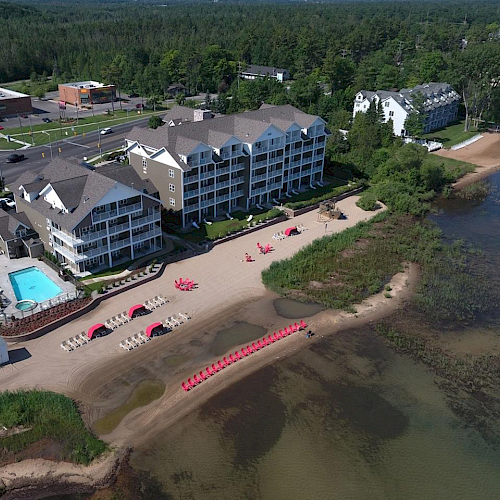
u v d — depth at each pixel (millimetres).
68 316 56188
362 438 44219
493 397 49188
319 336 57219
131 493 38312
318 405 47531
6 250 67000
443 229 85750
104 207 63031
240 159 84125
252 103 145625
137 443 42438
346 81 166250
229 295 63781
